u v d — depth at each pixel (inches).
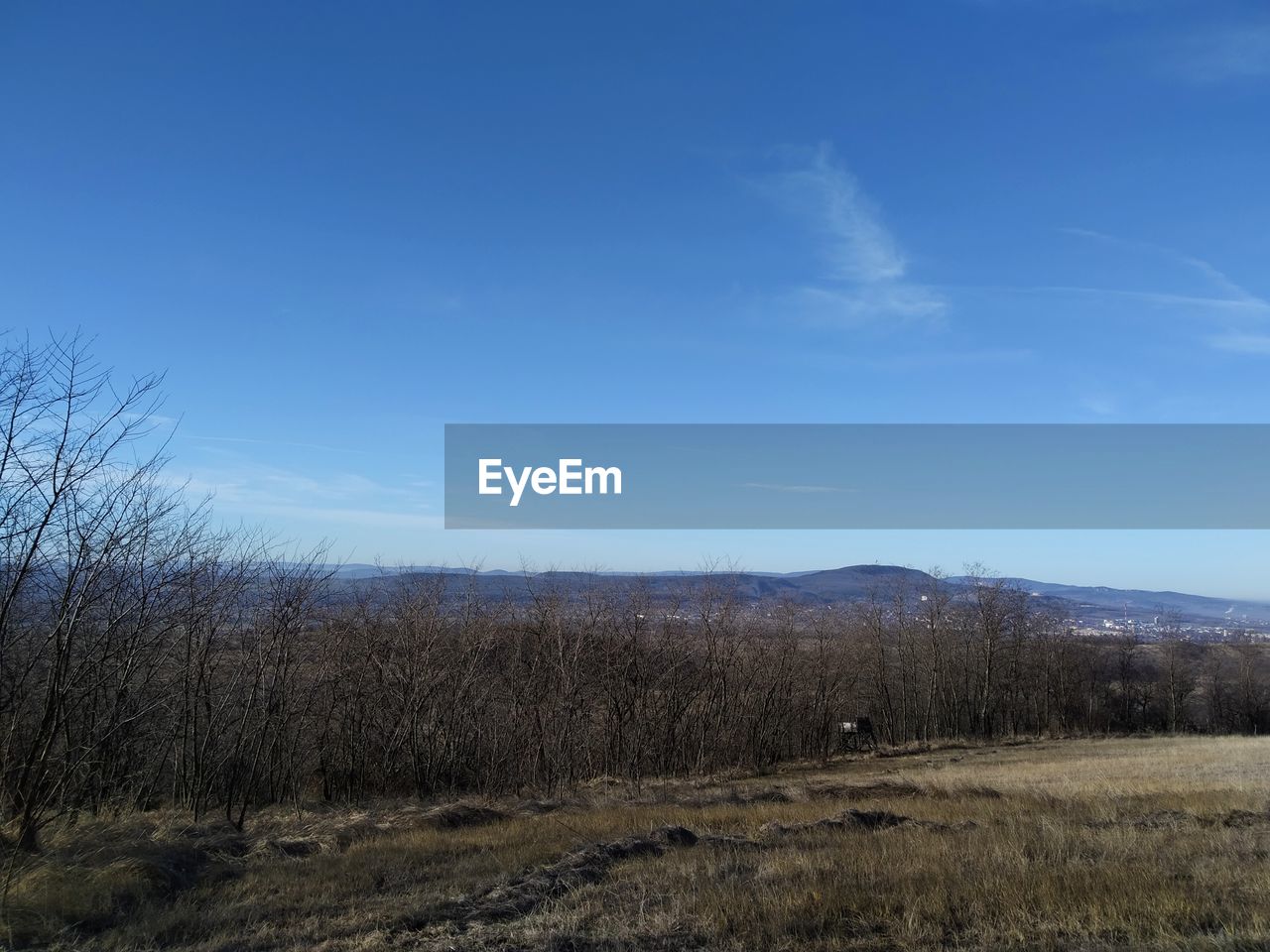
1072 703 2458.2
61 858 328.2
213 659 686.5
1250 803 518.6
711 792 742.5
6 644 378.3
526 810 607.8
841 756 1647.4
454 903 288.2
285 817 637.9
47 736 370.6
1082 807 515.5
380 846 414.6
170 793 804.0
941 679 2140.7
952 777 882.1
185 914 279.4
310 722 888.3
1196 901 257.3
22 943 253.0
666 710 1256.8
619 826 476.1
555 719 1048.2
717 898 272.1
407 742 968.9
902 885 284.2
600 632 1156.5
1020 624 2276.1
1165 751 1321.4
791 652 1560.0
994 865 306.3
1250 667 2556.6
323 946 244.2
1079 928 239.5
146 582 532.1
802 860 329.7
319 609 764.6
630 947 236.1
